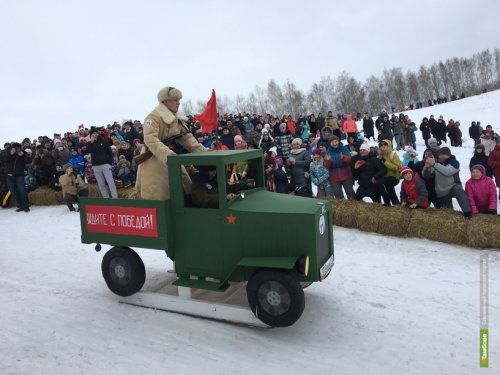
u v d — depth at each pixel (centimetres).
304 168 835
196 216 420
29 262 662
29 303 498
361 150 772
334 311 446
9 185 1058
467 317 424
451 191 676
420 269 552
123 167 1063
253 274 395
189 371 347
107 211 458
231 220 404
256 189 459
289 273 377
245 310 410
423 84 7862
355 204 746
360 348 376
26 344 402
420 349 371
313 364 352
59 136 1509
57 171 1128
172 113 465
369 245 650
